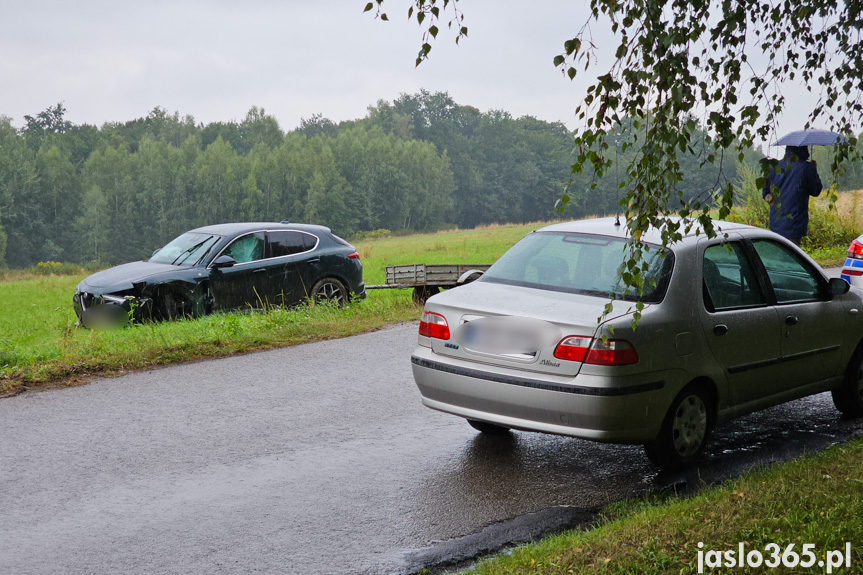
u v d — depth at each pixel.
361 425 6.87
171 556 4.43
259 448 6.27
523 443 6.39
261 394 7.93
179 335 10.66
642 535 4.21
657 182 4.09
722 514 4.41
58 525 4.85
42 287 40.91
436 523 4.86
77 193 169.25
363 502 5.19
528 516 4.95
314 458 6.04
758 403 6.12
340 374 8.78
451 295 5.91
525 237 6.47
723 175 4.17
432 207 195.75
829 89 4.95
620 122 4.02
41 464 5.92
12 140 171.62
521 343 5.37
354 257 14.48
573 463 5.91
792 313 6.30
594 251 5.92
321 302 13.29
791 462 5.31
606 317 5.20
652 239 5.80
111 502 5.20
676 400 5.50
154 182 171.75
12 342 10.89
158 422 6.98
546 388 5.20
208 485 5.50
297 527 4.80
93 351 9.66
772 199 4.19
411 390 8.06
